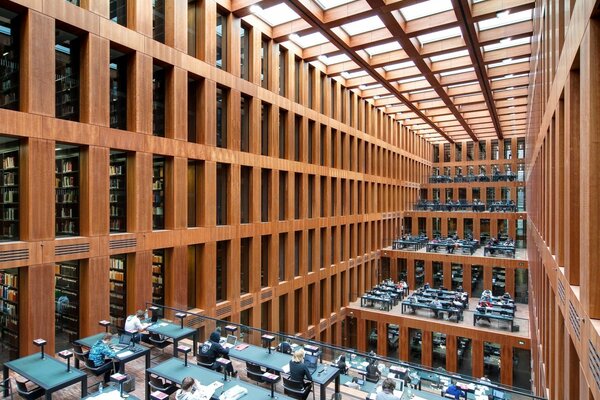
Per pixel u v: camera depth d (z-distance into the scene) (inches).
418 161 1654.8
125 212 480.1
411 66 831.1
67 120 410.0
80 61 429.4
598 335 160.9
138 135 473.1
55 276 417.4
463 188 1695.4
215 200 584.7
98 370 330.0
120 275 482.9
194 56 569.3
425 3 567.2
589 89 177.5
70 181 430.9
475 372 808.9
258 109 672.4
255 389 300.7
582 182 192.7
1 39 372.2
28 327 375.6
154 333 423.5
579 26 200.2
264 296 689.6
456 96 1016.2
